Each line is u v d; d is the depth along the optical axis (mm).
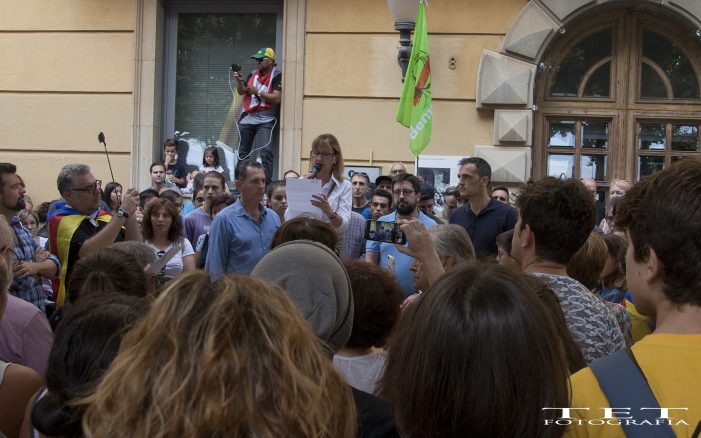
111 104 9219
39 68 9336
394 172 8039
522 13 8562
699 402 1608
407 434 1692
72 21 9297
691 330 1712
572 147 8883
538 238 2863
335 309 2193
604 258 3355
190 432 1227
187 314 1315
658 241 1739
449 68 8727
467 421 1590
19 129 9336
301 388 1307
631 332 3664
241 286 1361
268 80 8969
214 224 5289
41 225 8523
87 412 1348
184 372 1264
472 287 1668
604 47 8844
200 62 9430
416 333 1693
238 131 9328
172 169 9055
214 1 9328
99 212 5574
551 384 1621
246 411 1245
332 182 5500
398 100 8789
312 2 8945
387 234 4145
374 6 8852
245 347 1279
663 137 8812
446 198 8078
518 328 1612
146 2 9195
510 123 8531
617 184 6758
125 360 1323
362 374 2598
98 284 2965
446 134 8711
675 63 8750
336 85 8883
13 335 3375
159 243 5871
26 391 2623
